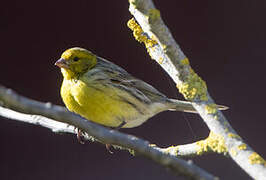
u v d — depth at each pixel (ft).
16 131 40.42
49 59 40.91
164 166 10.71
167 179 38.09
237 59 42.34
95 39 41.39
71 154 40.11
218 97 41.55
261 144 39.81
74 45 41.04
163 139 40.57
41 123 21.45
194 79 14.60
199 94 14.44
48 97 40.40
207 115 14.15
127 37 41.45
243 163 13.08
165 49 14.57
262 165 12.80
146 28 14.66
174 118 41.24
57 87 40.60
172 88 40.73
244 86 41.37
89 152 40.11
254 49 42.37
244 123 40.60
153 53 15.65
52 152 40.14
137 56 41.39
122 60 41.14
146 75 41.11
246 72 41.70
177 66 14.67
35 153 40.09
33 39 41.22
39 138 40.50
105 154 39.91
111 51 41.29
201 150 16.05
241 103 41.09
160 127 41.04
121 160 39.47
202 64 42.11
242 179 37.35
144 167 39.14
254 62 42.09
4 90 10.51
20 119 21.36
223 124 13.88
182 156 16.57
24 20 41.47
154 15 14.21
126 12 41.63
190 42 42.86
